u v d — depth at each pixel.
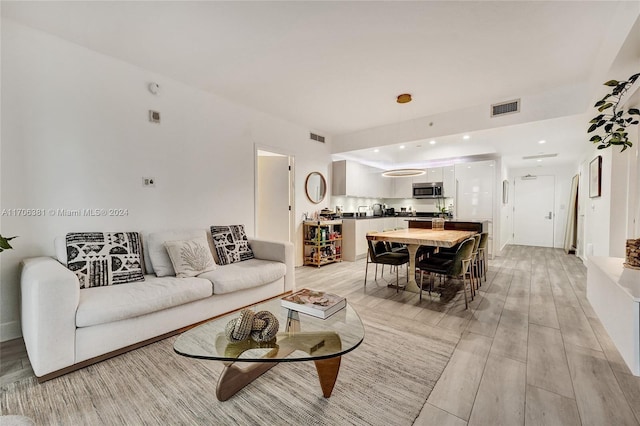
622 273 1.95
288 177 4.91
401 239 3.29
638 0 1.72
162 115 3.08
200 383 1.73
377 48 2.57
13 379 1.74
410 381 1.75
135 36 2.39
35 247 2.30
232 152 3.80
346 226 5.65
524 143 4.89
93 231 2.59
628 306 1.55
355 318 1.77
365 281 3.77
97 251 2.33
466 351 2.10
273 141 4.45
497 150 5.52
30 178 2.27
